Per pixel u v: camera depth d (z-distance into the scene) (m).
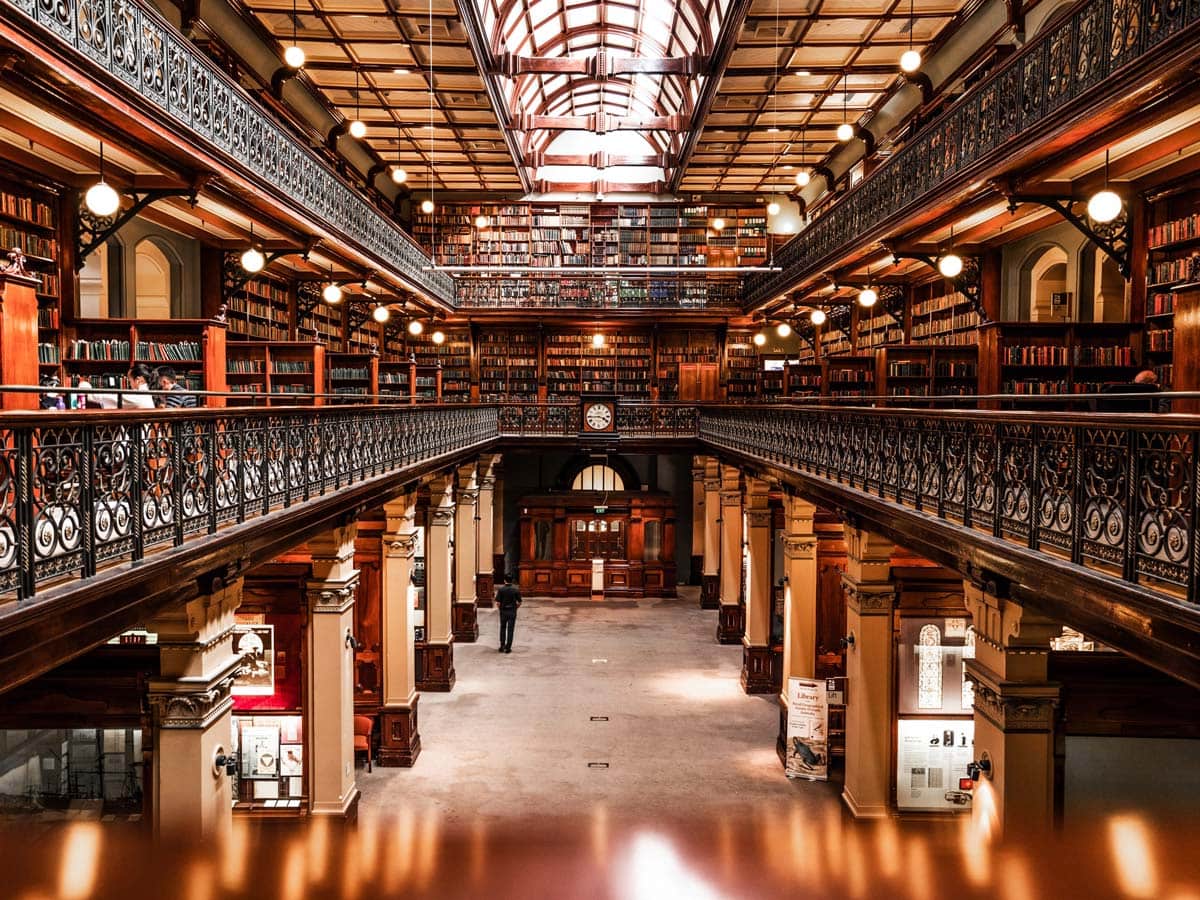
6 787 8.62
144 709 6.65
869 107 16.66
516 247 22.80
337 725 9.05
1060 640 8.49
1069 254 11.53
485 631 18.50
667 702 13.85
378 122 17.80
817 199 21.66
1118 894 0.91
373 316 18.53
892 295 17.14
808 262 16.06
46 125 7.43
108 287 11.45
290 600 9.16
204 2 11.87
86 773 8.62
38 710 7.93
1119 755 8.23
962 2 12.30
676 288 22.23
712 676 15.26
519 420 19.91
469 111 17.03
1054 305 12.28
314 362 11.63
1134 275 9.29
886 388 12.45
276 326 15.56
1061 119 7.12
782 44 13.73
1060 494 4.36
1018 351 9.87
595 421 18.91
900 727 9.08
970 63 13.05
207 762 6.16
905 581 9.08
